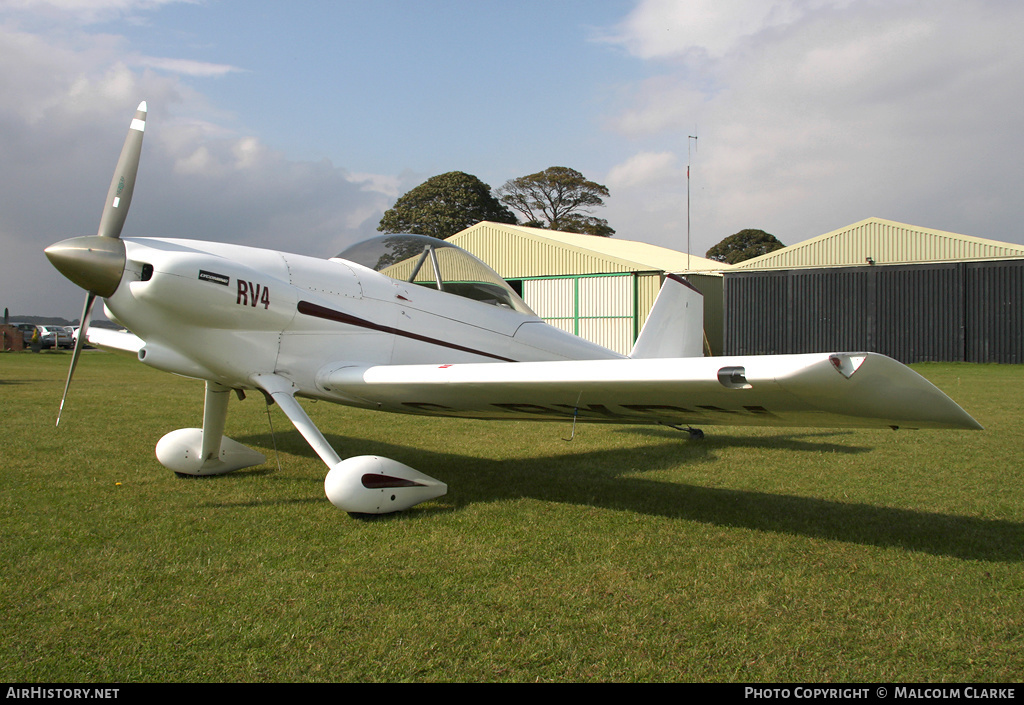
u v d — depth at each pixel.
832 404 2.79
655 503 3.96
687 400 3.21
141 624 2.26
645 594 2.58
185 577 2.69
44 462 4.87
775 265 22.36
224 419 4.48
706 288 24.55
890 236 20.75
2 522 3.39
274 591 2.56
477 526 3.45
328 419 7.74
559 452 5.75
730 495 4.18
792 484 4.51
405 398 4.18
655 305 6.68
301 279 4.39
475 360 5.29
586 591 2.60
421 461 5.28
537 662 2.05
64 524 3.37
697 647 2.16
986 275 19.30
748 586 2.67
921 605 2.49
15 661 2.02
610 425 7.46
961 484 4.50
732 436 6.71
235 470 4.74
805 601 2.52
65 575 2.69
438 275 5.23
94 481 4.33
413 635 2.21
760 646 2.17
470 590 2.60
